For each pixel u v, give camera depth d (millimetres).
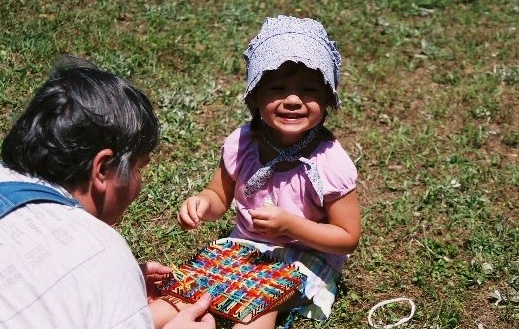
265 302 3002
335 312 3352
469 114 4996
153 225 3885
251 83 3133
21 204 2148
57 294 2010
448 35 6098
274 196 3318
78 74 2332
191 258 3277
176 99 4918
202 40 5723
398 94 5199
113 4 6121
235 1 6395
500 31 6199
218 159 4375
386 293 3486
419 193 4191
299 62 3105
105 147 2262
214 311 2986
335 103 3240
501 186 4266
